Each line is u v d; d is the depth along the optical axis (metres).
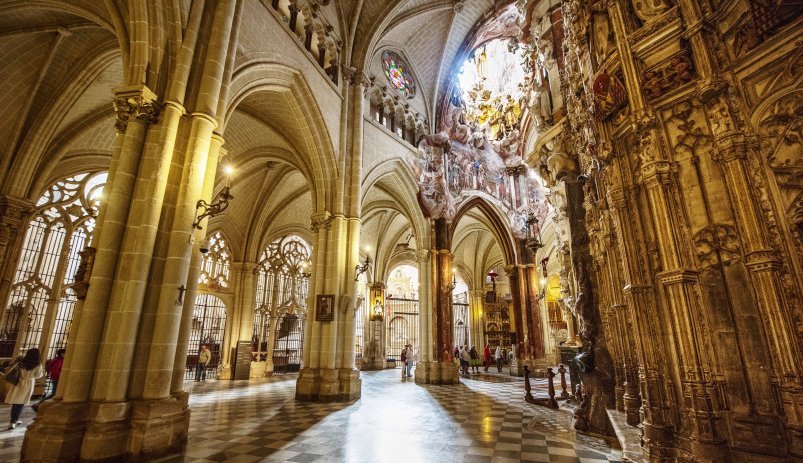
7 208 11.80
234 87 9.68
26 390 7.82
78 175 15.12
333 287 12.91
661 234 4.37
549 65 10.62
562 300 12.20
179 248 6.76
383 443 6.80
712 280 3.98
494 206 23.53
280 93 12.62
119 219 6.39
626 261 5.08
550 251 29.39
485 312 31.88
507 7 20.62
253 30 10.13
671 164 4.45
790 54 3.69
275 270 23.50
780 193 3.65
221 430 7.75
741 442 3.56
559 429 7.89
